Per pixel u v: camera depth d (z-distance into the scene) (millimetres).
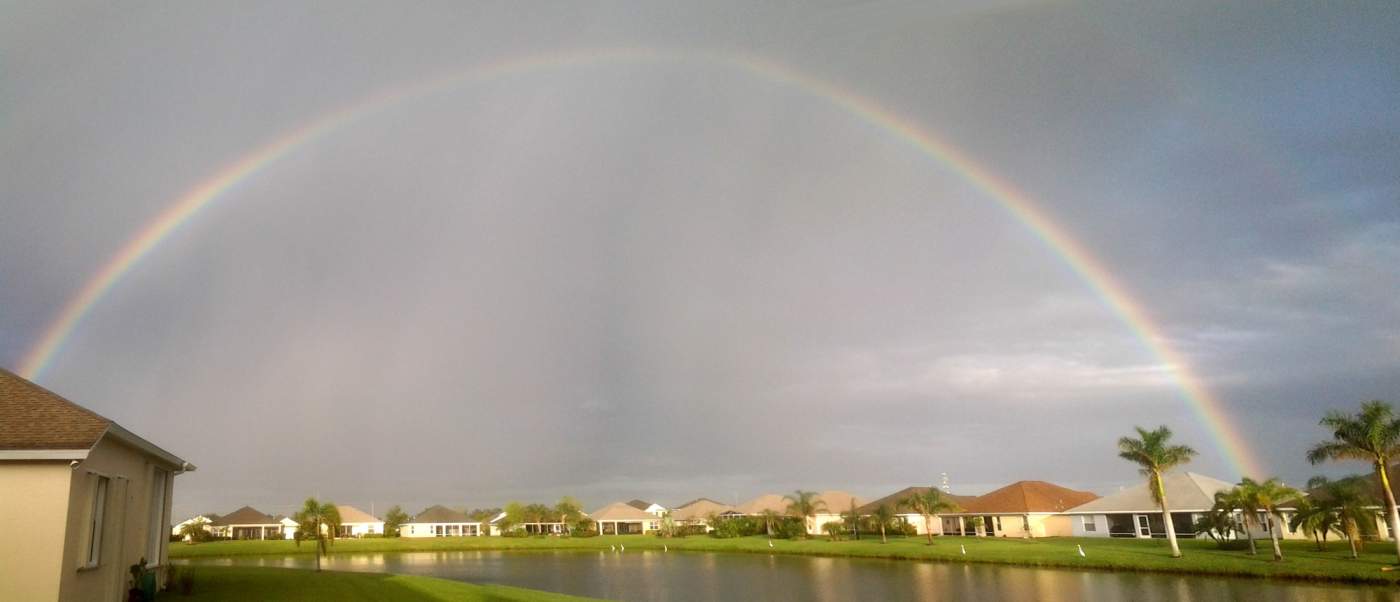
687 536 125625
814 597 44312
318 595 27016
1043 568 58438
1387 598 37125
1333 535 68625
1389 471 59406
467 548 101938
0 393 18750
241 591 27781
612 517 149250
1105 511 84250
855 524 104875
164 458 25750
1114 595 41500
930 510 90625
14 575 16688
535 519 144500
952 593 44625
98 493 20234
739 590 48500
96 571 19969
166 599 25109
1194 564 51438
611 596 45344
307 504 65750
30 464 17156
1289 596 38656
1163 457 57906
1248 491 57031
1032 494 100188
